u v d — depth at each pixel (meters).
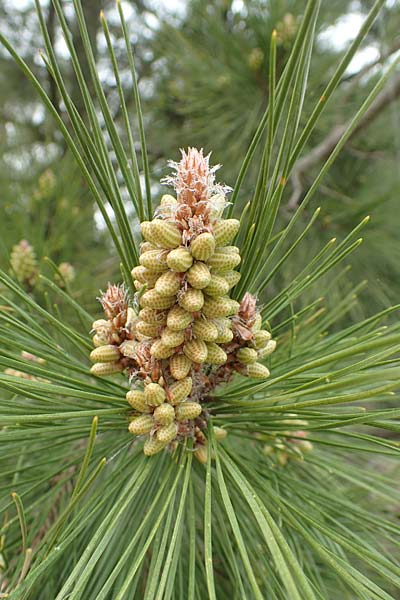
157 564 0.16
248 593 0.23
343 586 0.24
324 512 0.20
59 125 0.17
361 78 0.49
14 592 0.15
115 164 0.50
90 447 0.15
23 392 0.18
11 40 0.72
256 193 0.18
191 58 0.49
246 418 0.21
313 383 0.18
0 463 0.26
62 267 0.36
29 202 0.42
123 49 0.68
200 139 0.51
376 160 0.54
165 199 0.19
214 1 0.50
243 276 0.20
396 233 0.47
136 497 0.22
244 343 0.20
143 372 0.20
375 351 0.22
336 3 0.49
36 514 0.25
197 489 0.25
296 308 0.41
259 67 0.47
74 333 0.22
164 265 0.18
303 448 0.26
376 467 0.34
